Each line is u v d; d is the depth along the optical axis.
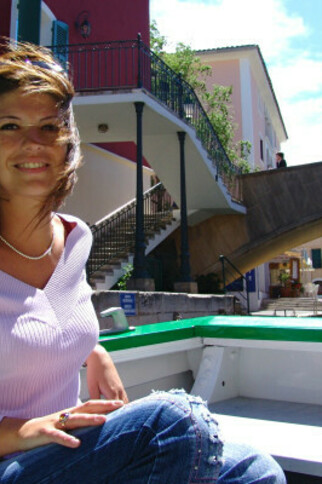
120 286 10.73
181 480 1.08
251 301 23.70
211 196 13.99
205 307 9.82
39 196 1.41
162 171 13.44
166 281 14.23
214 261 15.48
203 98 19.31
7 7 11.50
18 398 1.31
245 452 1.40
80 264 1.58
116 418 1.17
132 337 2.34
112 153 15.76
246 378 2.87
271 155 31.89
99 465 1.13
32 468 1.15
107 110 10.67
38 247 1.46
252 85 25.59
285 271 32.97
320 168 14.77
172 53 18.72
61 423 1.19
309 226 14.93
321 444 1.71
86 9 13.47
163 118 11.03
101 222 14.17
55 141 1.42
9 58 1.43
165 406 1.13
